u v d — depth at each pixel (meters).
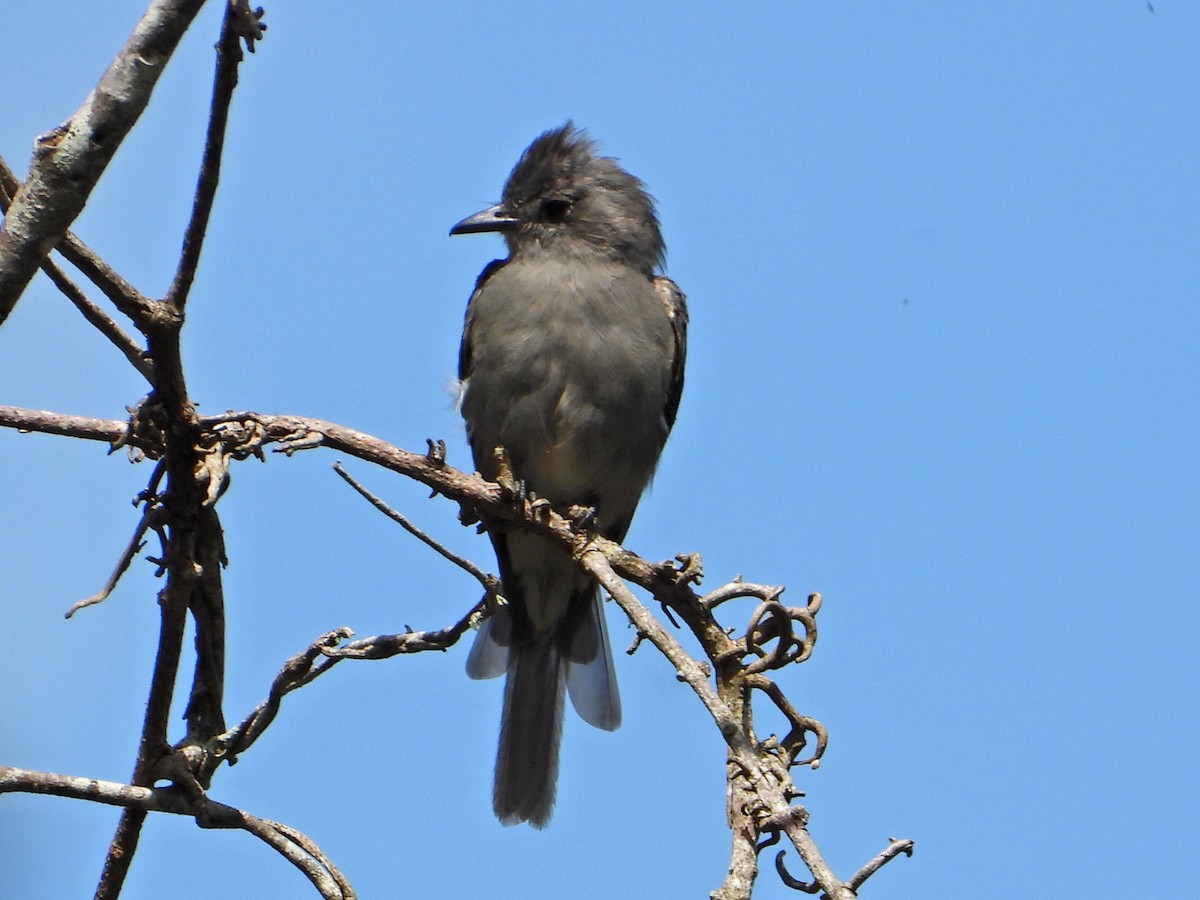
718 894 6.27
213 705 7.52
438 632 7.67
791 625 7.83
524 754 13.17
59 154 6.03
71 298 7.36
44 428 7.34
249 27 6.18
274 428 7.54
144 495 7.34
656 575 8.15
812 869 6.20
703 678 6.74
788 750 7.66
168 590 7.26
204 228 6.80
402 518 7.80
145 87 6.04
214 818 7.25
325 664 7.59
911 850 6.64
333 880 7.28
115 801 7.11
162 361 7.10
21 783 6.95
